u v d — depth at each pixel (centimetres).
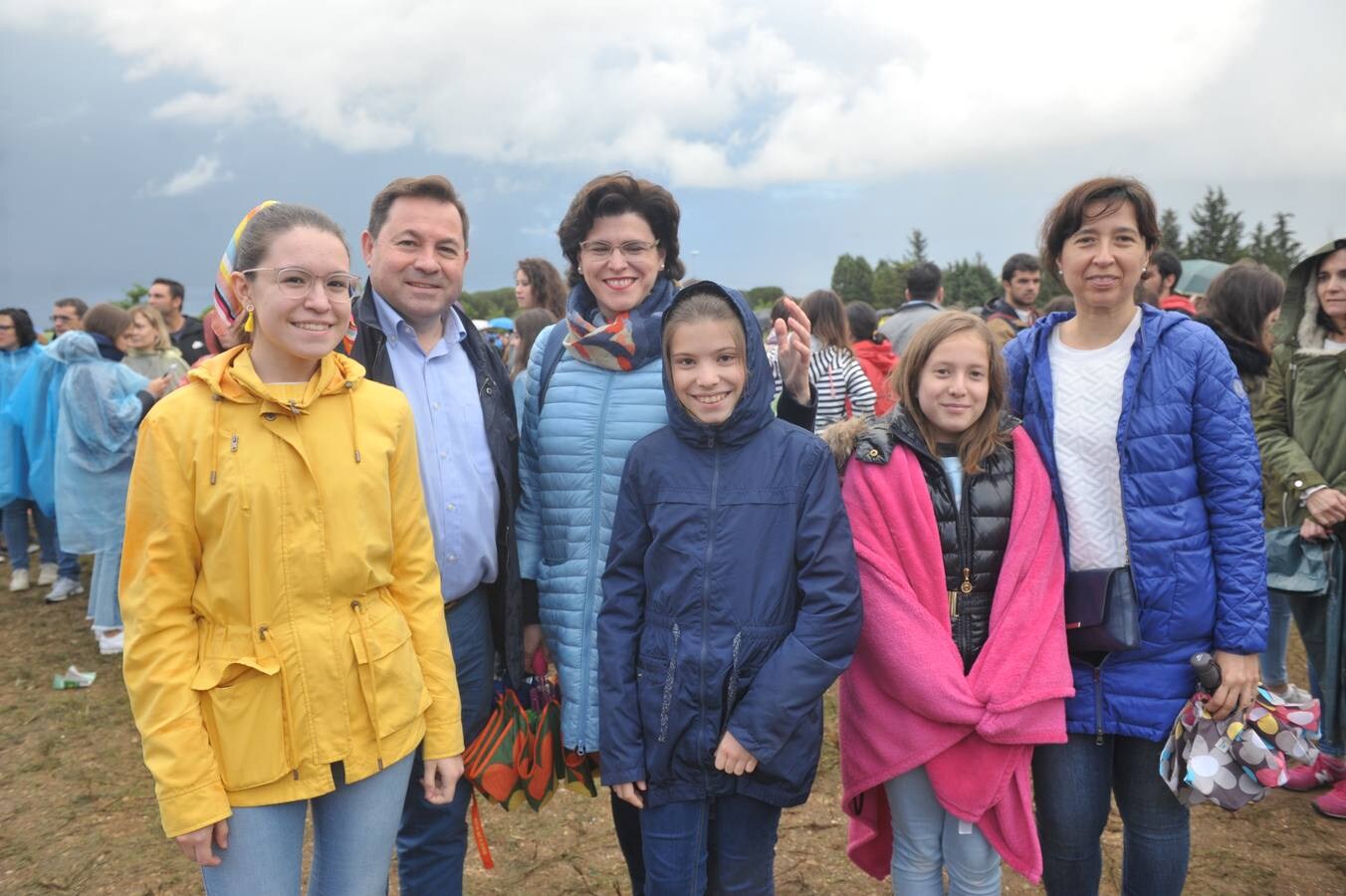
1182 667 201
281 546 162
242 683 160
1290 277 308
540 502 235
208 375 161
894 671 201
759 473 198
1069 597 206
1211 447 199
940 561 203
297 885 169
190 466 159
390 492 180
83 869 306
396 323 210
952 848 209
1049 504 207
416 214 204
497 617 229
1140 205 202
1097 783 206
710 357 194
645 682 198
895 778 211
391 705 173
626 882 286
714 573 194
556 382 223
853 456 216
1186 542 199
